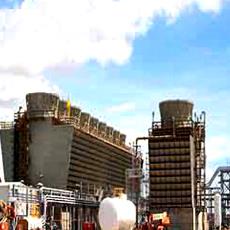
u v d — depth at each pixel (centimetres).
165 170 10050
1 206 4097
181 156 10012
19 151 12162
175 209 9831
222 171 18750
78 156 12488
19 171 12056
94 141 13600
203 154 10775
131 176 10181
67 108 12962
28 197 7744
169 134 10319
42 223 7606
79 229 9600
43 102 12181
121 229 4566
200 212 10319
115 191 4850
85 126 13700
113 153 15112
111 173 14788
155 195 9994
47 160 11969
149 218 6050
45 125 12106
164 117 10600
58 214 8950
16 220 4891
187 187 9881
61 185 11800
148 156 10206
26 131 12144
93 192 13138
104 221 4538
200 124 10819
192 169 9969
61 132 12012
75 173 12262
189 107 10675
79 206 9775
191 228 9706
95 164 13588
